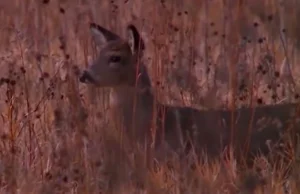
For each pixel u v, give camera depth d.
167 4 20.12
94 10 20.61
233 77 13.98
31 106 15.12
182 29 17.81
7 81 14.25
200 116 14.04
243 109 14.05
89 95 14.94
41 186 12.66
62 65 16.02
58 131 13.70
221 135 13.59
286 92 15.72
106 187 12.62
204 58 18.17
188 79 16.06
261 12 19.86
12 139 13.42
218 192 12.45
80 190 12.49
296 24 18.83
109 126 13.88
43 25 19.72
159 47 15.75
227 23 19.78
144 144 13.84
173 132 13.89
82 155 13.12
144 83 14.22
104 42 14.46
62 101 14.19
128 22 19.84
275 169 13.04
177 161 13.26
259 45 18.31
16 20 19.91
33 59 17.41
